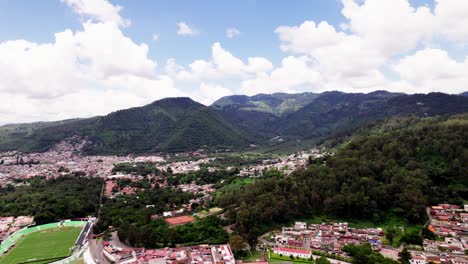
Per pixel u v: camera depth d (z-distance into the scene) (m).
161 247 190.38
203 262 163.50
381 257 158.75
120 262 170.12
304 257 170.88
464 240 180.12
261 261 166.00
